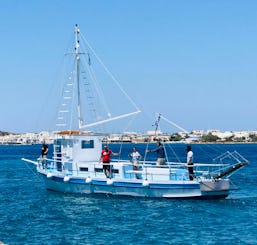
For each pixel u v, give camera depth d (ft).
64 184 148.87
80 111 154.92
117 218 111.65
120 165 138.82
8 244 88.79
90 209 123.13
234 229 100.32
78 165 146.72
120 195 137.08
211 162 374.84
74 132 153.38
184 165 132.16
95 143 153.89
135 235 95.50
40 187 182.09
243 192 159.33
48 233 97.96
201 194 128.26
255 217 111.55
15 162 394.73
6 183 201.46
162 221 107.86
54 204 132.57
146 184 131.54
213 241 90.94
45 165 162.20
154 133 142.61
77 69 156.56
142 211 118.73
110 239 92.53
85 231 99.30
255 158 426.10
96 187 140.87
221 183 129.18
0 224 107.24
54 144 159.12
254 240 91.66
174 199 130.72
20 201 141.90
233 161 387.75
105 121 152.87
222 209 120.57
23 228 102.89
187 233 97.04
